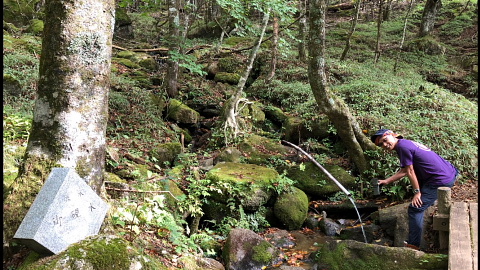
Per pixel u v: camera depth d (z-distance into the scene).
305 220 5.56
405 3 16.86
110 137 6.13
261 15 15.01
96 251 2.63
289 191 5.57
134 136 6.50
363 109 7.36
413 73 10.04
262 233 5.23
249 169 5.88
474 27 13.63
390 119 6.78
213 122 8.20
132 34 13.97
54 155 3.04
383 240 4.84
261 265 4.23
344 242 4.00
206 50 11.48
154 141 6.55
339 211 5.79
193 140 7.91
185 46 8.13
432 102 7.31
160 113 7.79
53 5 3.00
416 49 11.94
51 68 3.02
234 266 4.12
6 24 10.01
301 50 10.82
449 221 3.82
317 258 4.29
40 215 2.57
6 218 2.87
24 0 11.53
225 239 4.70
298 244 4.99
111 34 3.30
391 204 5.58
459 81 10.33
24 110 5.73
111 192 3.96
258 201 5.27
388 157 5.86
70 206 2.72
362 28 14.30
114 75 8.25
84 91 3.11
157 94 8.50
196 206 4.81
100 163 3.29
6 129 4.76
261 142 7.16
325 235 5.26
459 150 5.91
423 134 6.17
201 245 4.37
